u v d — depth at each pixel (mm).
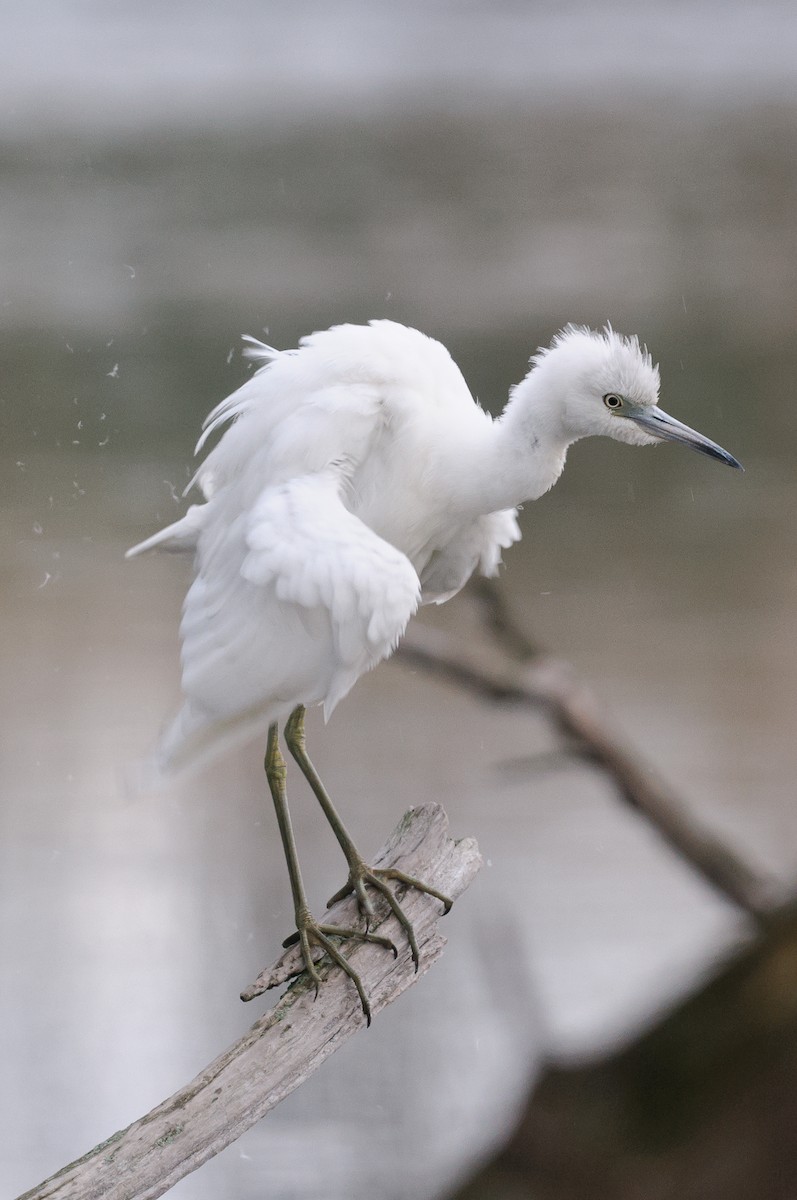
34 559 18359
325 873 11773
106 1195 4066
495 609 7945
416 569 7043
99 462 21453
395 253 31562
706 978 1640
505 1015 8172
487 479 6621
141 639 16562
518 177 37500
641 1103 1600
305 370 6344
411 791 13070
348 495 6285
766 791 12727
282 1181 8156
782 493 22188
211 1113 4348
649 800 7301
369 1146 8359
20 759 13594
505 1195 1592
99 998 10047
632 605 18016
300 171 37875
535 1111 1627
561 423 6723
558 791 12984
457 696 15164
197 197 35375
